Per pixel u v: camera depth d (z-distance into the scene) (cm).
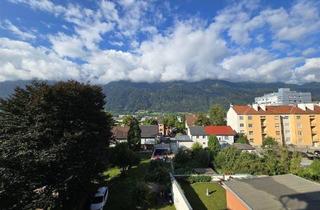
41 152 2355
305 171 3503
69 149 2525
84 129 2841
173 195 3028
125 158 4244
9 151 2303
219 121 10481
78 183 2852
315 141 7962
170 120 12438
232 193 2253
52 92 2650
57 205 2603
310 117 7981
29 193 2316
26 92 2705
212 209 2680
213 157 4694
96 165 3159
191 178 3769
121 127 8331
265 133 8031
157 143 8300
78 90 3027
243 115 8069
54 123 2578
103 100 3556
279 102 15062
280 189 2123
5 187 2066
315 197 1922
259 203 1873
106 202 3067
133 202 2973
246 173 3972
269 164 3859
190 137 7775
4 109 2580
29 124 2553
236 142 7362
